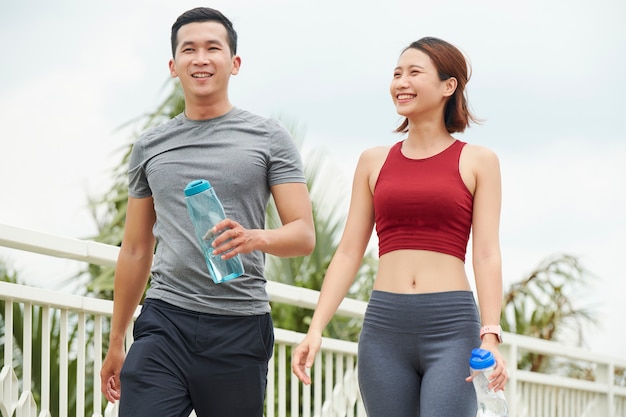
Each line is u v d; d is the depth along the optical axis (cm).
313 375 886
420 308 499
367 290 1090
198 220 468
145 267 517
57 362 723
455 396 487
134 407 475
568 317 1301
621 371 1162
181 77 496
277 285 659
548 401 958
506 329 1300
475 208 509
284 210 495
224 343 482
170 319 482
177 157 492
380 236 518
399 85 515
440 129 521
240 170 488
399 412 501
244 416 489
